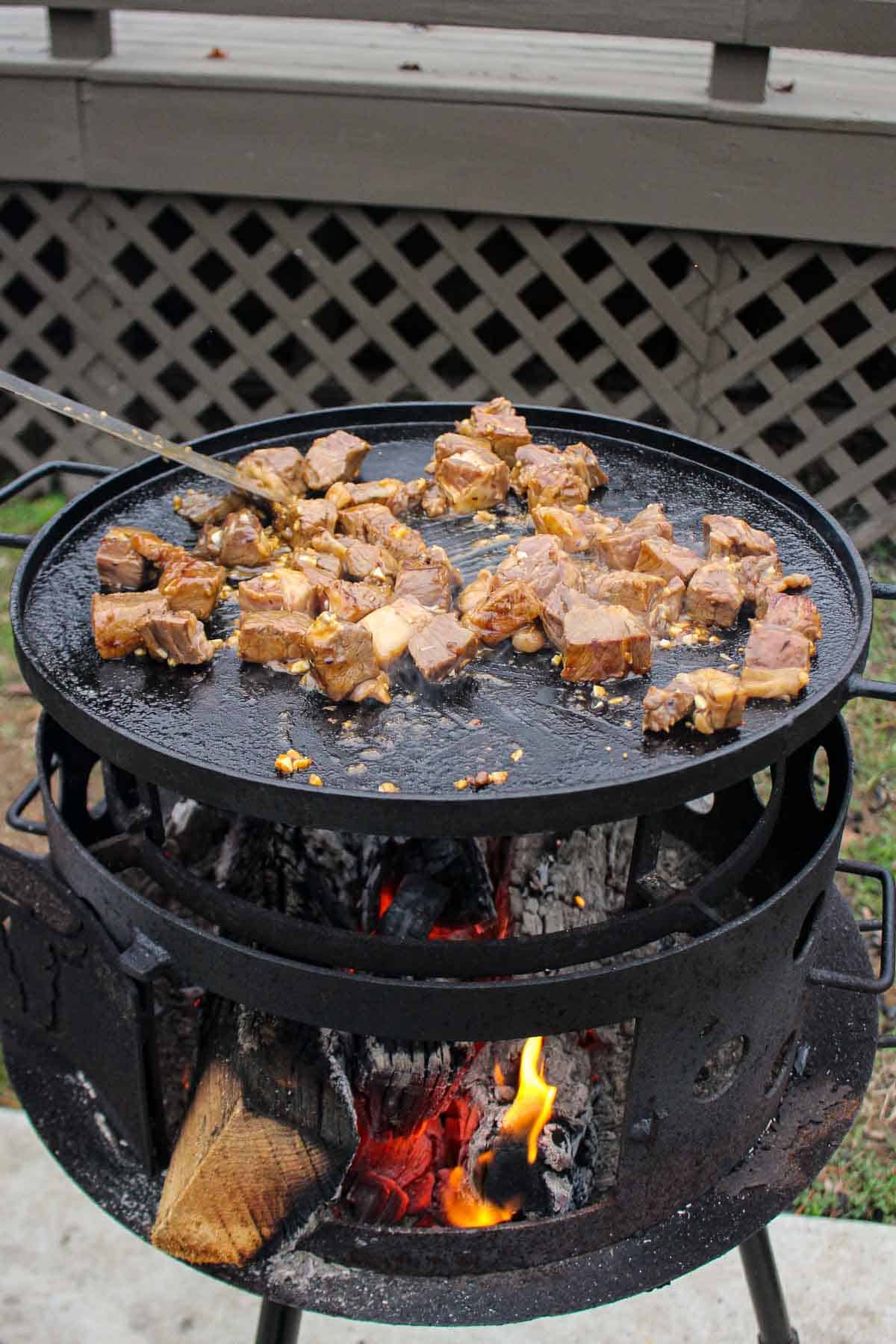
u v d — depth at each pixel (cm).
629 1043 173
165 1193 152
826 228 251
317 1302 149
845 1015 166
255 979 142
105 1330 179
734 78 244
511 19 240
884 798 235
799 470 289
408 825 133
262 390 305
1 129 262
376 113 252
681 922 146
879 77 267
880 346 266
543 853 175
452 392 281
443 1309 148
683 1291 181
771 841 174
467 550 166
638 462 177
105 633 150
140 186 264
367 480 175
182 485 172
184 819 175
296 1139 149
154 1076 151
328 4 242
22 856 151
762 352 268
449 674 150
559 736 146
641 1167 148
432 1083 160
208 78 253
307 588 155
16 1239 184
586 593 158
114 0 251
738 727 145
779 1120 159
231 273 306
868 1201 191
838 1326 178
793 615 151
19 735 248
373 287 307
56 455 300
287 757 142
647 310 268
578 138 250
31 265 280
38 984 157
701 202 252
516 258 303
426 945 142
